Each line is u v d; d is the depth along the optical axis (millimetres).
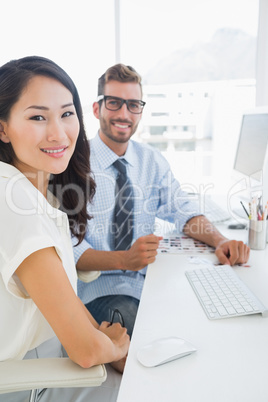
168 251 1146
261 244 1140
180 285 879
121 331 765
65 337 594
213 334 659
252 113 1493
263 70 2078
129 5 2273
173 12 2760
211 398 493
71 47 2295
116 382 863
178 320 712
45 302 595
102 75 1507
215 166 2463
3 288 662
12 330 685
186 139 2715
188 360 583
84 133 947
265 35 2033
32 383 560
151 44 2502
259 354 595
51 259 610
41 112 701
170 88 2656
